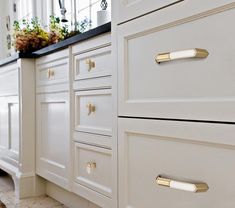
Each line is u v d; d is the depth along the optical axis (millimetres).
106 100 1389
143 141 952
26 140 2070
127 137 1019
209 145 745
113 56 1084
